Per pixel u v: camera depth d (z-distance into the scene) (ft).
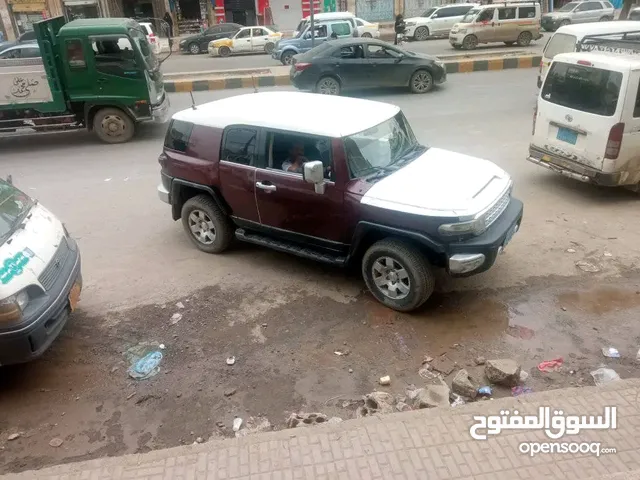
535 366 14.08
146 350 15.49
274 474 10.19
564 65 23.86
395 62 47.26
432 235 15.17
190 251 21.47
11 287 13.08
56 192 28.76
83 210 26.12
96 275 19.76
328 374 14.20
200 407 13.32
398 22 76.59
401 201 15.60
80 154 36.22
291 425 12.22
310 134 16.99
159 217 24.99
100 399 13.74
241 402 13.41
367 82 47.60
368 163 17.03
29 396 13.92
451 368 14.15
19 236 14.48
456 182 16.37
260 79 54.60
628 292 17.13
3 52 58.23
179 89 53.52
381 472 10.09
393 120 18.70
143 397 13.71
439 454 10.45
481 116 39.45
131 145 37.81
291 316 16.78
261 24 102.22
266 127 17.93
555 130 24.57
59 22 38.75
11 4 89.10
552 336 15.24
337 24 65.00
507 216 16.63
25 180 31.04
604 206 23.70
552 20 92.32
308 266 19.86
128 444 12.33
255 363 14.75
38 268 14.11
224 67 67.56
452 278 18.42
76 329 16.56
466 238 15.21
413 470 10.10
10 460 12.01
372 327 16.05
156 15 101.14
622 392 12.01
